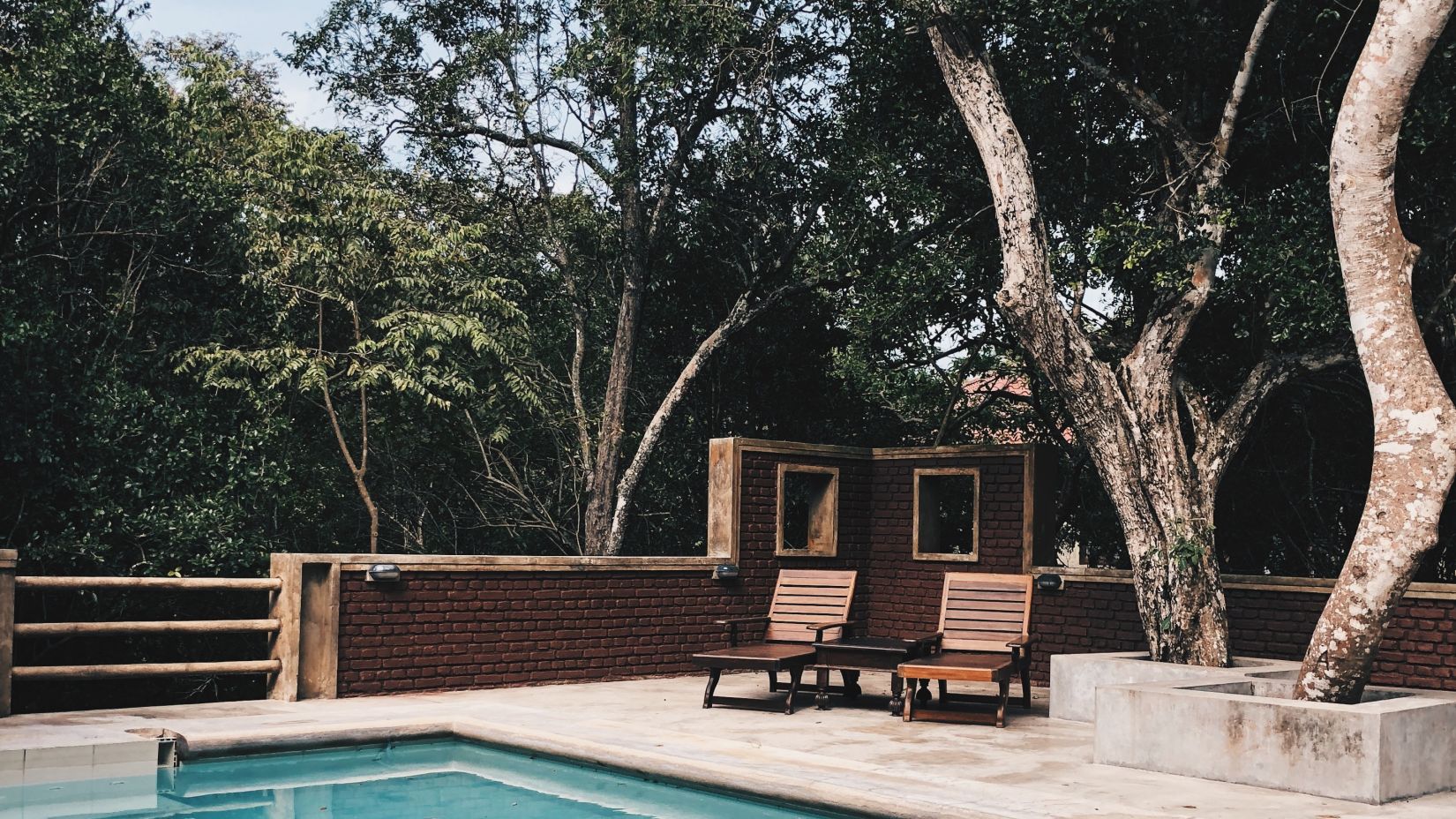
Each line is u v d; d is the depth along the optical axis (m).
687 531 21.23
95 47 13.37
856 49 13.67
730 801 6.75
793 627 10.41
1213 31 10.45
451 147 20.86
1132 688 7.37
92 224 13.55
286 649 9.38
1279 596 10.16
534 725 8.33
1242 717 6.93
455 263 17.41
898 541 12.71
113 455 13.03
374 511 16.33
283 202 16.05
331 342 16.81
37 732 7.54
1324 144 10.30
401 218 16.70
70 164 13.16
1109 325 13.67
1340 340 10.06
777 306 19.77
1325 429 13.28
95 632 8.58
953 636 9.86
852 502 12.88
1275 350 10.34
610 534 19.62
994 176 10.05
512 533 20.58
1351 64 10.32
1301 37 10.41
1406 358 7.22
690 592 11.87
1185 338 10.05
